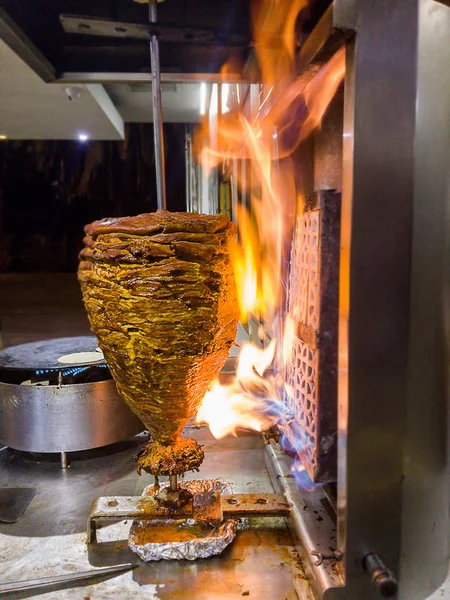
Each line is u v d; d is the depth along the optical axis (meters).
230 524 0.74
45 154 5.97
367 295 0.54
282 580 0.67
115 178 5.78
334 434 0.63
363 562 0.57
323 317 0.61
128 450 1.12
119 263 0.61
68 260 6.64
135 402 0.69
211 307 0.63
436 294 0.56
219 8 0.86
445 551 0.61
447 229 0.55
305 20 0.64
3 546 0.76
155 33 0.73
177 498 0.75
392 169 0.52
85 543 0.76
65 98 1.91
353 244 0.52
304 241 0.68
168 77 1.03
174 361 0.63
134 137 5.41
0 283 5.74
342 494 0.57
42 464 1.05
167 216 0.63
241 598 0.63
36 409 0.98
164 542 0.70
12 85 1.74
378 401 0.55
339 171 0.65
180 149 3.71
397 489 0.57
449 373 0.57
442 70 0.53
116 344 0.64
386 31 0.50
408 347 0.55
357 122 0.51
